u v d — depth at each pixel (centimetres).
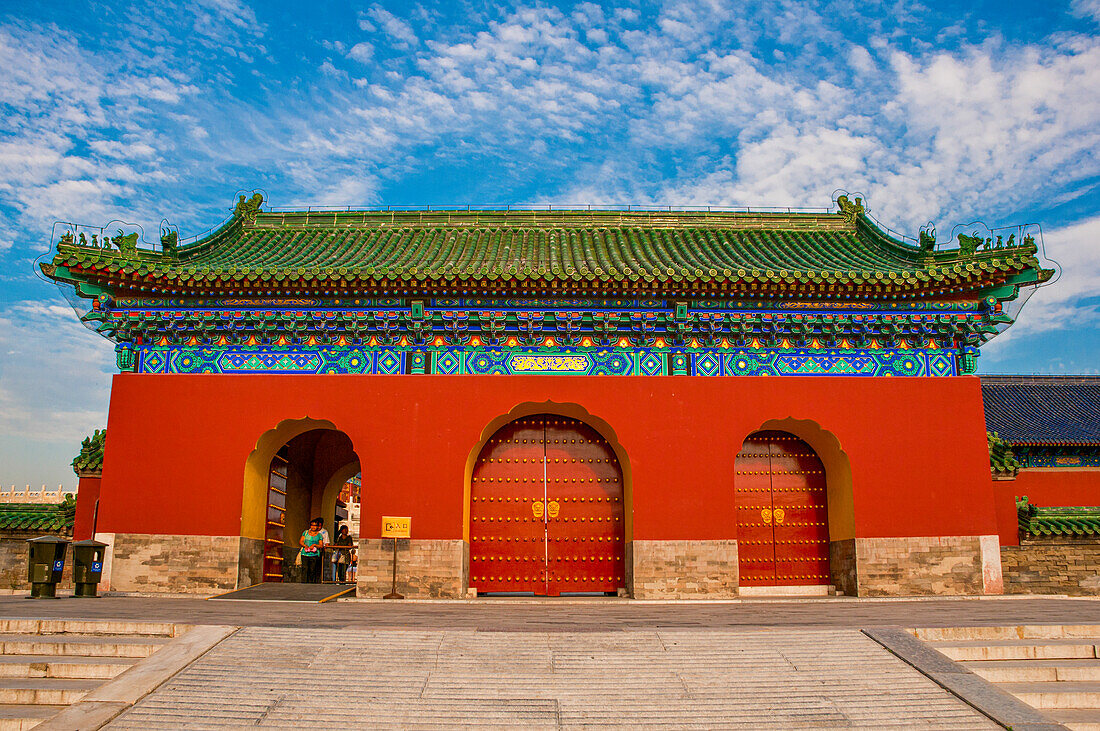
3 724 1077
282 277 2147
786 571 2289
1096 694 1201
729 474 2153
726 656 1299
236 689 1159
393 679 1198
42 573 1941
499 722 1087
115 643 1319
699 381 2202
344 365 2214
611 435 2217
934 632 1438
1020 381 4216
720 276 2150
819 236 2709
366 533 2100
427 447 2150
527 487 2284
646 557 2102
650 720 1099
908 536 2141
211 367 2220
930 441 2194
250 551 2192
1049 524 2225
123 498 2123
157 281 2166
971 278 2164
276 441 2272
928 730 1082
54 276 2166
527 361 2222
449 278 2142
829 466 2311
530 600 2038
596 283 2153
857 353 2252
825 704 1147
